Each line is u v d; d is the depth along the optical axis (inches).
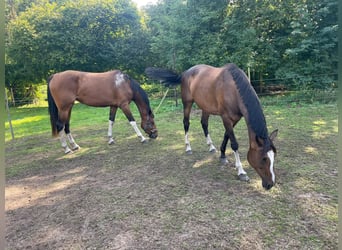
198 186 118.4
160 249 79.1
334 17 299.7
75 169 153.7
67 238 88.4
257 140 101.7
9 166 167.5
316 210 92.5
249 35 326.0
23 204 115.4
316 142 164.2
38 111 429.1
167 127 236.7
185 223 91.1
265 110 274.2
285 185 112.1
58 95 177.8
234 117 122.0
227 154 155.9
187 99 160.6
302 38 315.9
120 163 157.2
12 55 462.9
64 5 486.6
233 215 93.5
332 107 257.6
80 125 281.3
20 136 255.1
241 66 339.6
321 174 119.9
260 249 75.7
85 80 181.9
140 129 241.8
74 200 115.0
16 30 446.9
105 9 467.5
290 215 90.9
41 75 491.8
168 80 168.1
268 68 351.6
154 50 391.9
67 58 453.4
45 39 446.6
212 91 129.6
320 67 297.3
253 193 108.3
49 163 167.6
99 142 207.6
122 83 187.6
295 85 319.6
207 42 340.5
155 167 145.8
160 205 104.5
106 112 355.9
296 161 136.6
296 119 226.4
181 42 343.0
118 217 98.2
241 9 348.8
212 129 216.1
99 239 86.4
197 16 345.4
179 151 168.9
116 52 467.5
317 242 76.5
